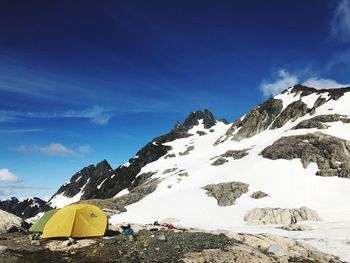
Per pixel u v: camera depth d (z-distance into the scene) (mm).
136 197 118562
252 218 76062
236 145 163625
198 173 131500
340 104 142875
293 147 116375
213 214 87062
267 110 174000
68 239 29016
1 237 32844
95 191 185125
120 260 23250
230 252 24703
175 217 89062
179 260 22969
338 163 103312
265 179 104250
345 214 77062
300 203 86875
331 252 38062
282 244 32062
